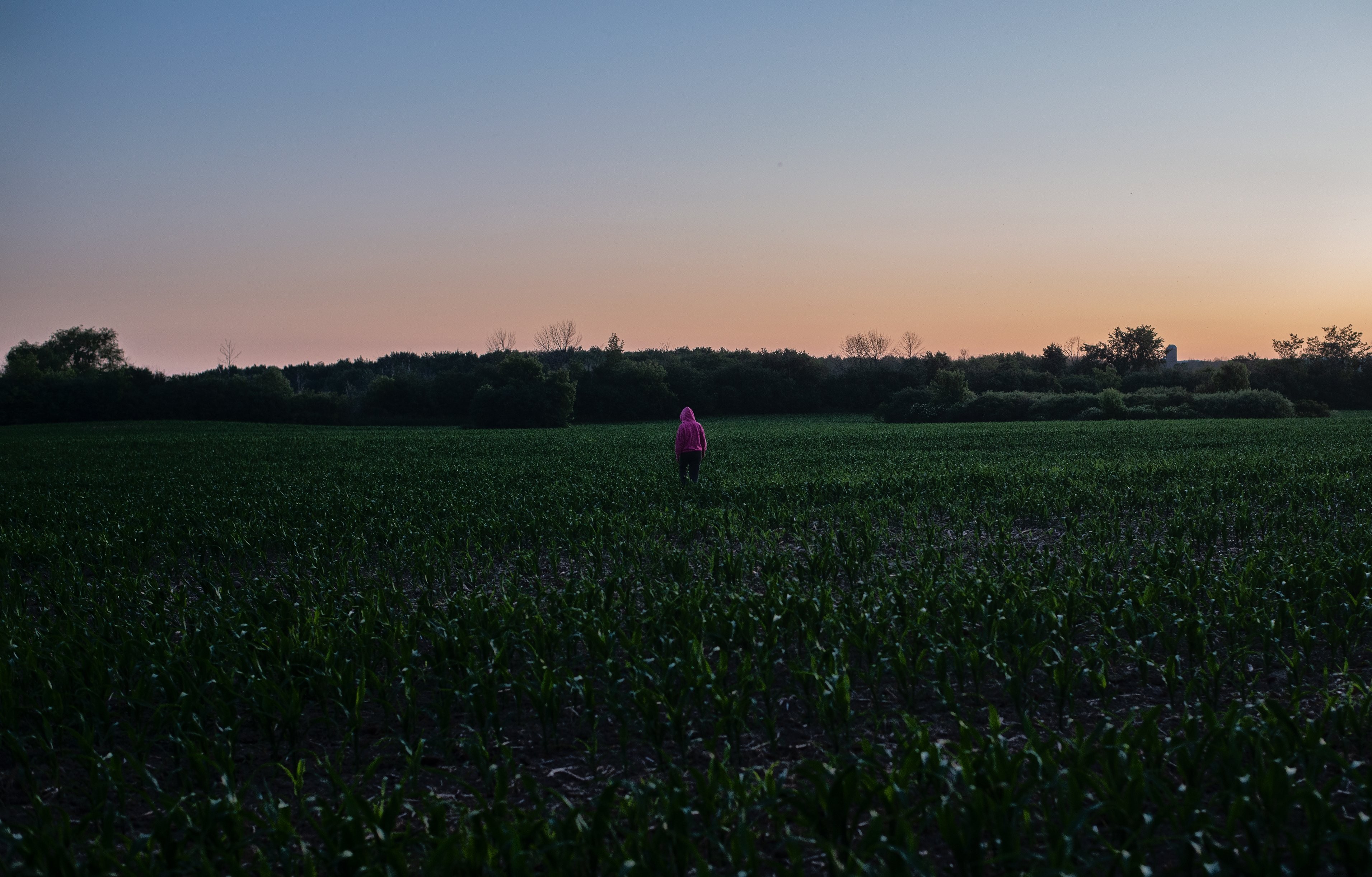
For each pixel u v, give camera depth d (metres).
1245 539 12.12
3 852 4.22
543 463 30.55
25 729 5.91
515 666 7.09
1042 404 77.25
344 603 8.31
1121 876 3.76
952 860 4.22
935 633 6.98
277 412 88.19
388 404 90.62
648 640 7.02
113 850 4.09
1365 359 93.19
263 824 4.29
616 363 99.88
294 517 16.33
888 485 19.56
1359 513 13.98
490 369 93.00
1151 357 115.31
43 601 9.52
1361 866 3.67
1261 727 4.71
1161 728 5.60
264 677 6.02
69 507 18.89
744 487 19.36
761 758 5.42
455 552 12.66
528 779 4.29
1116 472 21.78
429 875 3.60
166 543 13.59
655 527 13.70
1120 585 8.38
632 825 4.12
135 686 6.26
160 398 86.56
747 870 3.72
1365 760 5.05
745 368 101.50
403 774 5.38
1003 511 15.48
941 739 5.56
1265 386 93.06
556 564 10.64
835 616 7.14
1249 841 3.78
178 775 5.29
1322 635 7.39
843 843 3.99
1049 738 5.49
